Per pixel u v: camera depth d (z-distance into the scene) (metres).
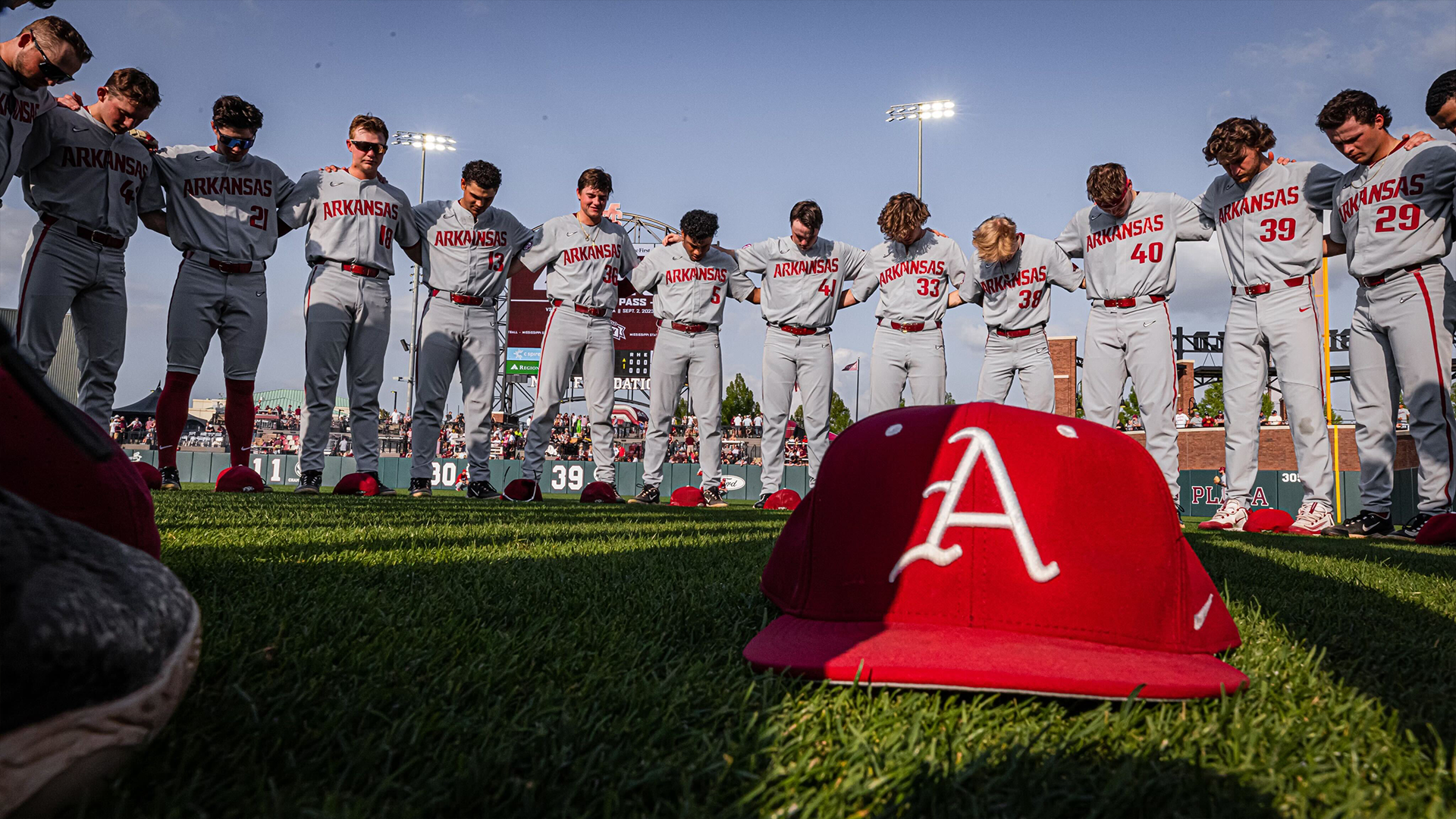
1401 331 4.92
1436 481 4.93
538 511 5.54
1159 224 5.62
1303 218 5.20
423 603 1.65
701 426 7.68
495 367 7.33
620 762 0.86
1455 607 2.05
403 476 21.41
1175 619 1.27
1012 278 6.21
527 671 1.19
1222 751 0.94
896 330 6.87
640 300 25.28
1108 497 1.30
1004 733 0.99
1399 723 1.07
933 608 1.27
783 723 1.00
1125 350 5.84
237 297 6.00
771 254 7.31
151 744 0.77
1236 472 5.71
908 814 0.77
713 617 1.69
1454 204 4.61
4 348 0.74
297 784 0.76
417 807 0.74
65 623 0.58
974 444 1.36
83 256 4.96
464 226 6.89
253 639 1.26
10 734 0.54
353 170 6.46
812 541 1.46
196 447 24.30
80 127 4.85
